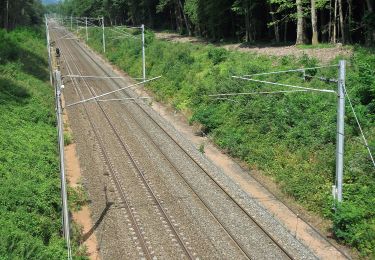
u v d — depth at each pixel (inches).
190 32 2810.0
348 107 960.3
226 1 2178.9
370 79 980.6
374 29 1471.5
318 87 1130.0
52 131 1259.8
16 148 987.9
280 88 1211.2
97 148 1221.7
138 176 1028.5
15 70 1736.0
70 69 2481.5
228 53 1713.8
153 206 874.1
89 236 770.8
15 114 1243.8
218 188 958.4
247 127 1192.2
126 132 1364.4
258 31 2171.5
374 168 794.8
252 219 812.0
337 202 756.6
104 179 1011.9
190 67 1787.6
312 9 1619.1
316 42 1635.1
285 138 1064.8
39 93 1594.5
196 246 729.6
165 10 3624.5
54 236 738.2
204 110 1364.4
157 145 1238.9
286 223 811.4
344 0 1791.3
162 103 1716.3
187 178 1013.8
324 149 953.5
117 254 709.9
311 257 693.9
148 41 2496.3
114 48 2908.5
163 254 707.4
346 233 728.3
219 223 805.2
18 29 3245.6
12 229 661.3
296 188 894.4
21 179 839.7
